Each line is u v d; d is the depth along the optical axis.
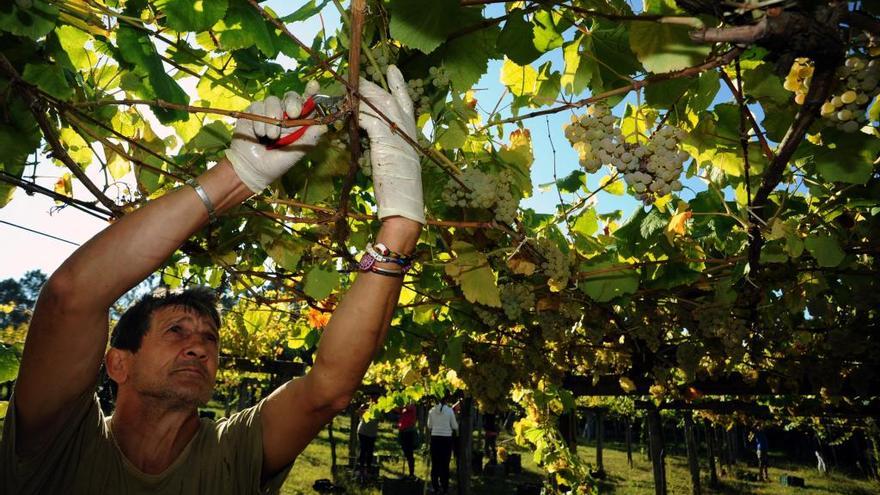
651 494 12.75
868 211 2.66
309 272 2.31
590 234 3.21
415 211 1.26
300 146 1.12
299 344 4.62
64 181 2.15
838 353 4.13
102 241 1.06
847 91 1.23
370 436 11.31
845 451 21.17
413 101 1.53
